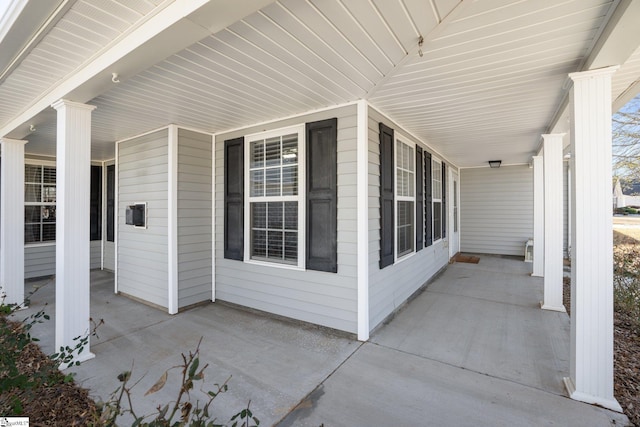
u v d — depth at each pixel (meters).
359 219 3.27
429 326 3.64
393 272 4.04
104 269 7.02
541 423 1.99
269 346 3.13
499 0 1.71
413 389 2.38
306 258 3.64
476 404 2.19
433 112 3.79
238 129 4.35
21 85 2.76
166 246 4.25
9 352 2.00
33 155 6.14
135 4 1.70
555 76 2.74
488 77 2.76
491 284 5.57
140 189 4.70
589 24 1.95
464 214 9.09
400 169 4.41
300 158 3.71
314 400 2.25
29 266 5.98
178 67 2.48
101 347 3.13
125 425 2.01
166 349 3.08
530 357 2.88
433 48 2.24
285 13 1.79
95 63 2.27
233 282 4.40
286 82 2.81
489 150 6.37
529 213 8.33
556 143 4.32
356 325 3.30
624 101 3.38
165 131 4.28
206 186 4.58
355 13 1.81
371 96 3.21
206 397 2.28
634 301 3.75
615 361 2.77
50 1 1.68
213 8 1.54
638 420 2.01
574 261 2.28
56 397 2.26
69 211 2.82
